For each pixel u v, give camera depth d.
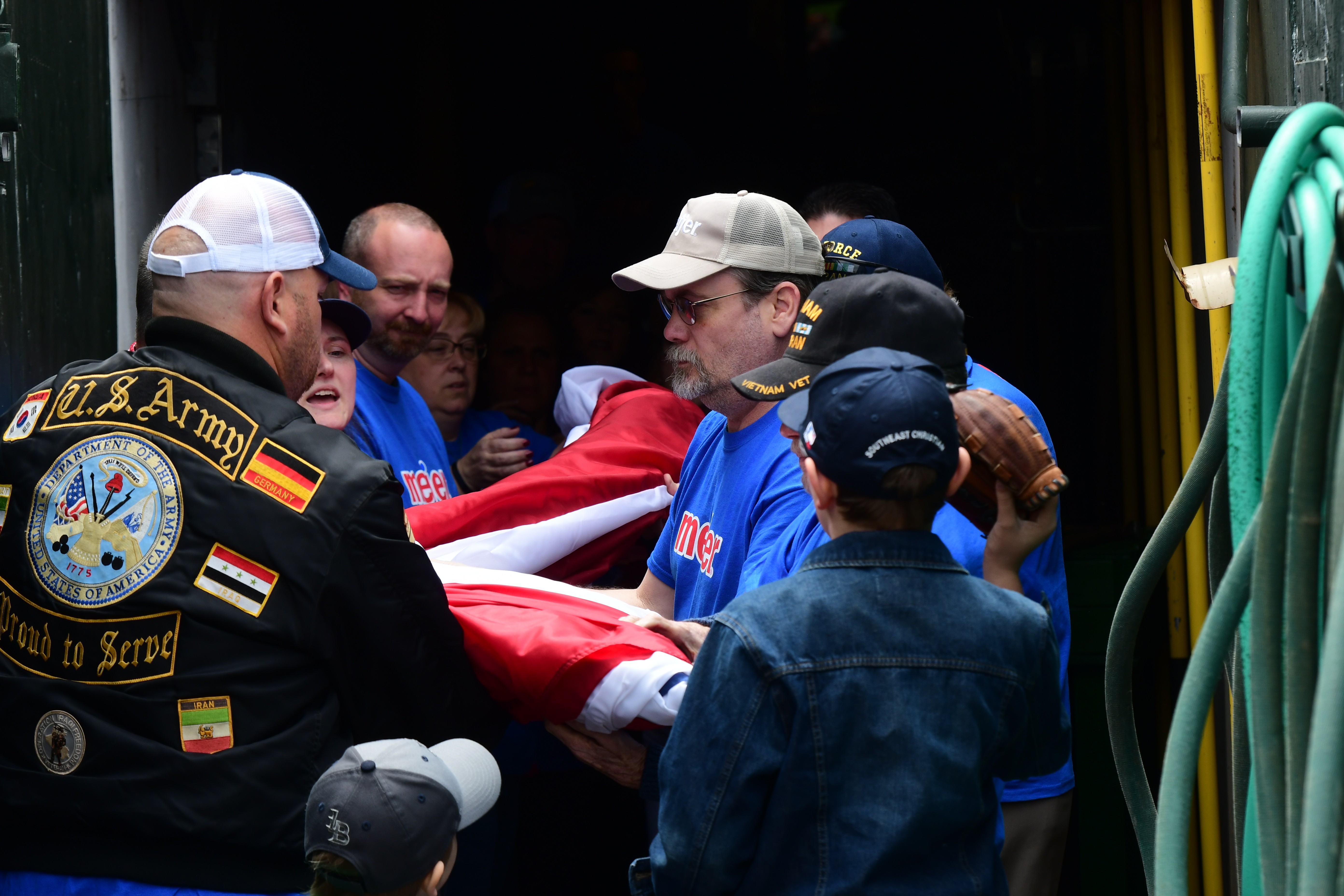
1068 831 7.73
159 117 8.28
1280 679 2.72
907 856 3.48
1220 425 3.42
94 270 7.04
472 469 8.05
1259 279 2.98
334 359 6.33
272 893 4.34
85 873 4.27
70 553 4.34
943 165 13.13
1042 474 4.11
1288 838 2.63
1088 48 9.36
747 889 3.60
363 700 4.57
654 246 12.70
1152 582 3.66
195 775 4.20
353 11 12.88
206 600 4.27
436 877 4.02
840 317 4.42
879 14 13.79
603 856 8.59
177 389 4.45
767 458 5.36
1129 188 8.91
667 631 5.10
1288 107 4.04
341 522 4.35
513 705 5.11
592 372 8.22
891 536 3.69
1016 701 3.68
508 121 14.87
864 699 3.52
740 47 15.31
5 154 5.93
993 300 12.37
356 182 12.96
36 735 4.29
